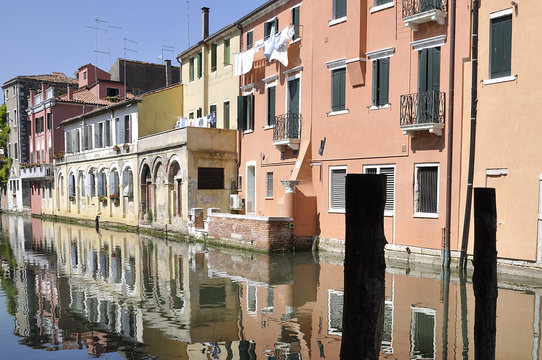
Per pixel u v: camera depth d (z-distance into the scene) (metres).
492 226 3.94
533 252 11.19
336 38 16.52
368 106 15.33
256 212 21.56
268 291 10.27
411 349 6.32
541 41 11.14
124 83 41.09
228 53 24.31
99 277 12.59
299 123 18.36
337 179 16.61
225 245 18.59
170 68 37.28
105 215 31.73
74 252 17.94
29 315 8.73
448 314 8.02
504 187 11.84
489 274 3.91
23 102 48.34
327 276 11.97
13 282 12.03
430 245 13.34
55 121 40.59
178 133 23.00
